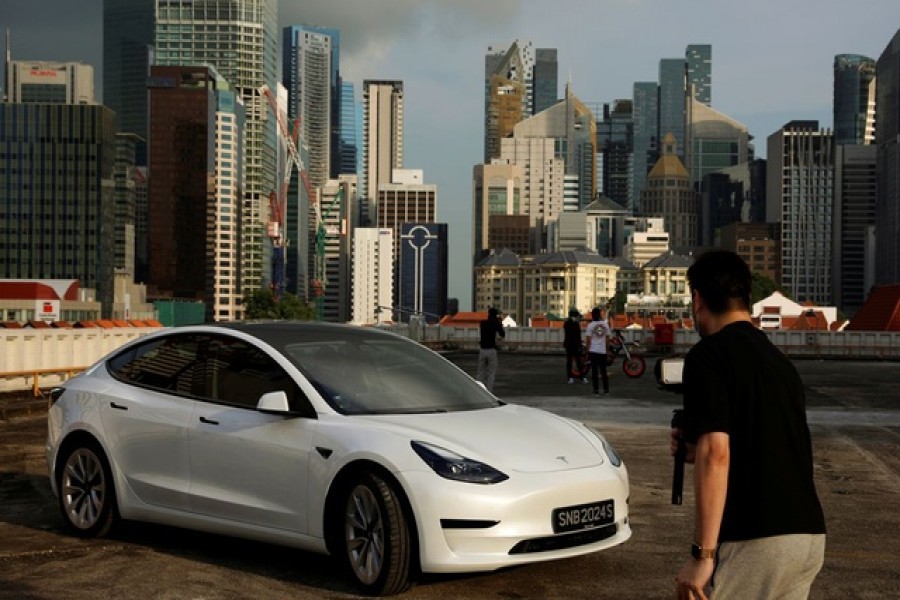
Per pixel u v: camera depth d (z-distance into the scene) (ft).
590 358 75.05
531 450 21.34
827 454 42.09
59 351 72.18
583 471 21.18
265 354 23.66
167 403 24.71
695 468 11.43
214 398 24.16
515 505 19.97
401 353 25.32
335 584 21.38
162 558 23.56
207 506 23.50
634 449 43.11
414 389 23.66
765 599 11.30
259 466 22.58
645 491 32.81
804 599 11.52
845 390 80.59
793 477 11.32
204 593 20.57
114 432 25.32
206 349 24.85
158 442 24.49
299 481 21.85
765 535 11.14
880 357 166.40
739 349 11.60
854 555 23.99
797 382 11.70
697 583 11.10
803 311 253.24
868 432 49.96
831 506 30.53
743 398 11.40
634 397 71.82
